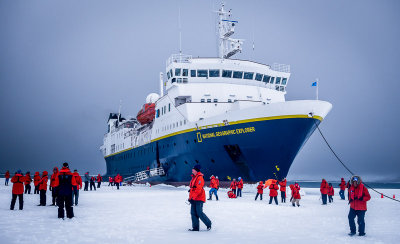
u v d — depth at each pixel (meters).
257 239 7.59
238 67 35.31
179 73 35.25
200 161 32.47
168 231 8.71
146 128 46.72
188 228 9.27
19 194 13.73
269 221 11.01
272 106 26.27
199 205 8.83
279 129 26.14
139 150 49.12
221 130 29.19
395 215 14.14
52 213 12.64
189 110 33.09
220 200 21.52
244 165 29.12
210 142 30.50
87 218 11.37
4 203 16.83
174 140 35.50
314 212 14.62
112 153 66.50
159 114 40.78
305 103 25.41
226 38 40.00
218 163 30.95
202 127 30.98
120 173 60.34
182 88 34.66
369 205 20.08
